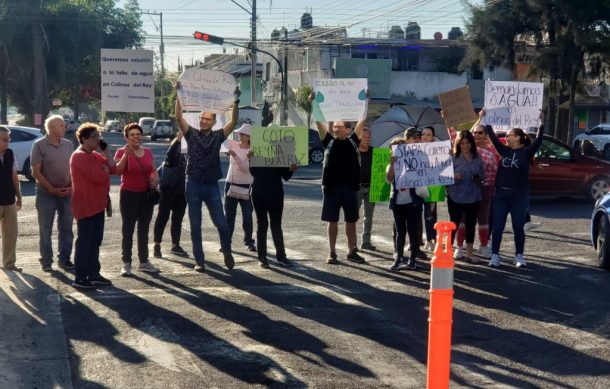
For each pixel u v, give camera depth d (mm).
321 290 9117
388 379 6168
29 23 43812
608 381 6230
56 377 6109
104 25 54000
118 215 15227
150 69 10781
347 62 45906
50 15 46594
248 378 6137
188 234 13258
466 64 39594
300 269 10320
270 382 6055
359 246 12148
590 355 6895
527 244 12617
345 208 10703
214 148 9875
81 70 54719
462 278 9969
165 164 10930
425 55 48750
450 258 4996
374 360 6629
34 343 6938
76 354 6652
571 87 35594
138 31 56281
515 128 10617
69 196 9977
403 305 8492
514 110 11820
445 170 9945
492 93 11773
